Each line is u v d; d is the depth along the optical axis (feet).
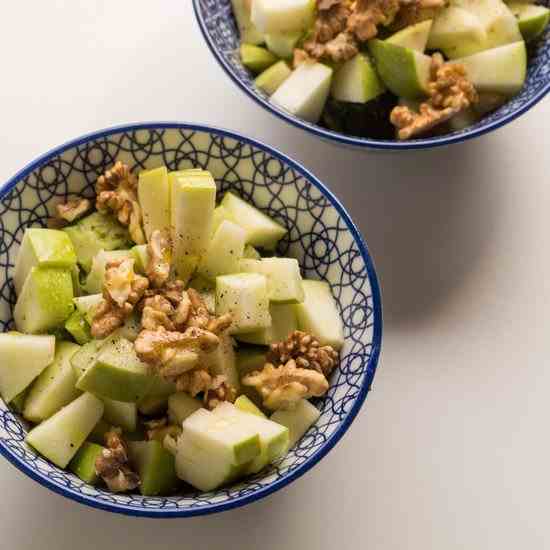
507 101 2.43
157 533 2.31
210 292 2.26
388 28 2.42
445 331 2.43
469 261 2.46
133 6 2.57
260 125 2.51
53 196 2.28
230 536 2.32
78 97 2.52
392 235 2.47
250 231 2.29
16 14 2.56
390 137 2.45
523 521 2.35
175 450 2.17
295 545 2.32
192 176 2.22
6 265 2.25
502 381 2.41
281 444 2.15
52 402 2.19
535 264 2.47
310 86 2.39
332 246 2.28
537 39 2.45
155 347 2.14
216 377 2.19
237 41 2.48
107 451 2.15
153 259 2.22
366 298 2.23
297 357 2.23
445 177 2.50
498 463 2.37
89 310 2.21
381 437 2.37
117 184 2.29
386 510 2.34
